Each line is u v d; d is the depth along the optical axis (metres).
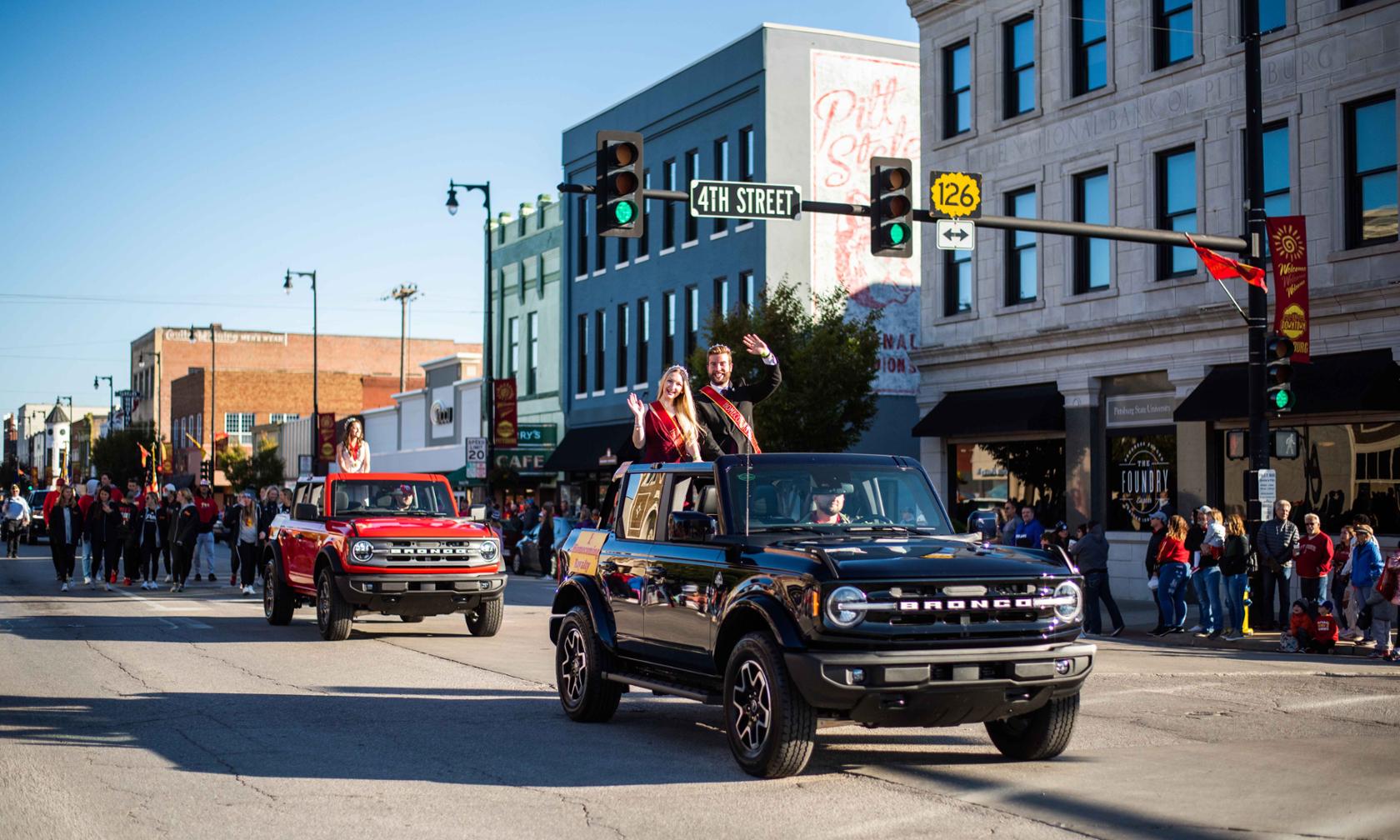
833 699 8.06
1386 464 22.34
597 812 7.74
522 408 51.12
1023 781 8.61
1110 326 27.05
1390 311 22.25
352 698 12.30
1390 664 16.44
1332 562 20.27
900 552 8.58
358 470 19.72
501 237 53.53
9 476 149.38
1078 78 28.56
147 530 27.88
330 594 17.06
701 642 9.41
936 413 31.17
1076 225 17.11
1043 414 28.59
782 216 16.02
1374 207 22.95
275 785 8.50
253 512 25.97
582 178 46.41
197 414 106.19
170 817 7.62
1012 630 8.40
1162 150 26.56
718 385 11.79
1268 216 24.75
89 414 131.38
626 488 11.07
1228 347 24.92
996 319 30.12
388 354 129.12
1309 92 23.80
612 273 44.16
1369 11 22.83
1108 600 20.78
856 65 37.88
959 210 16.38
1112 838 7.11
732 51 38.22
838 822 7.48
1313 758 9.47
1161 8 26.69
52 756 9.46
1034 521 23.08
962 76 31.55
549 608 23.42
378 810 7.80
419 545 17.09
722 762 9.31
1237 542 19.56
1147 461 26.88
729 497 9.52
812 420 29.28
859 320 37.41
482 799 8.09
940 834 7.18
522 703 12.12
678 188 40.91
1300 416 23.69
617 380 43.84
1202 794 8.19
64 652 15.78
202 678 13.59
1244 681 14.29
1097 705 12.30
